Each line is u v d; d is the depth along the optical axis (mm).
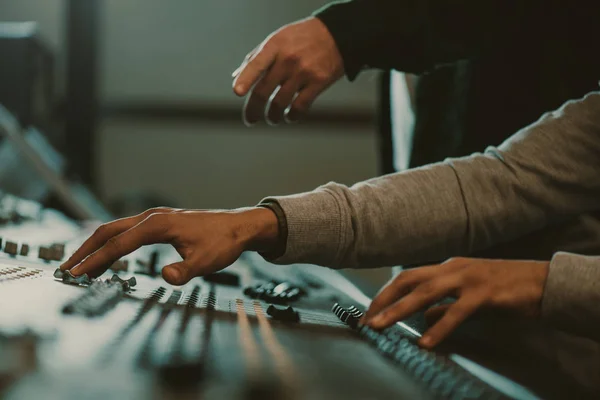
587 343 841
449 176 847
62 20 5270
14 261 863
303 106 956
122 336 475
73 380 345
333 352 546
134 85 5395
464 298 662
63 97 5031
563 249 933
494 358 667
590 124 862
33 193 2408
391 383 459
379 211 800
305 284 1221
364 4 956
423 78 1202
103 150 5398
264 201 797
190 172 5438
